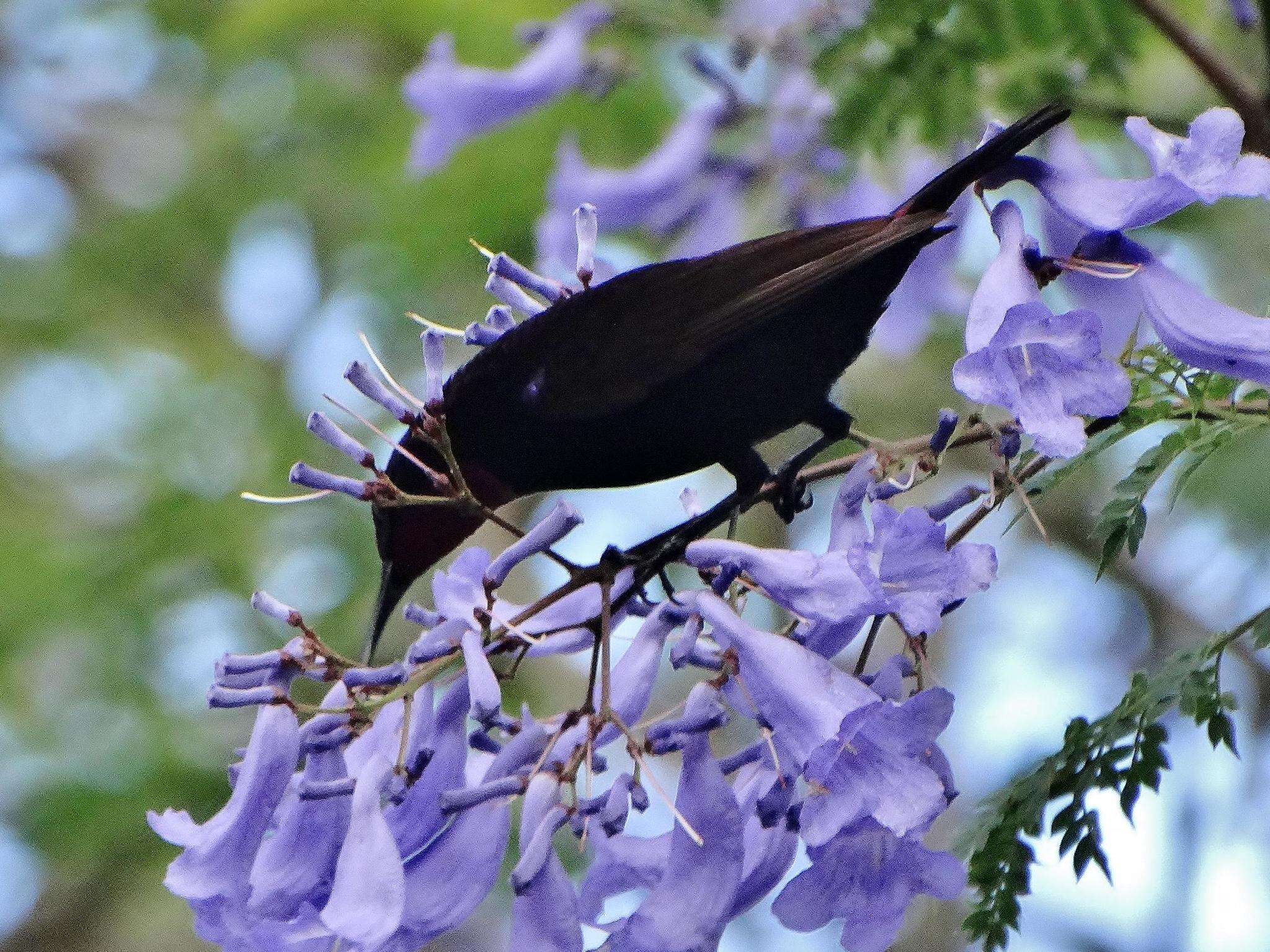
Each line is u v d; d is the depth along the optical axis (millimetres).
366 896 4953
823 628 5465
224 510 13852
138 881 13242
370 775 5117
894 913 5285
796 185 10156
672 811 5152
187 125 16141
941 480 13328
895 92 8484
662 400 6543
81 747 13086
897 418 12672
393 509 7168
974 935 6219
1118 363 5824
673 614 5508
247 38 12836
